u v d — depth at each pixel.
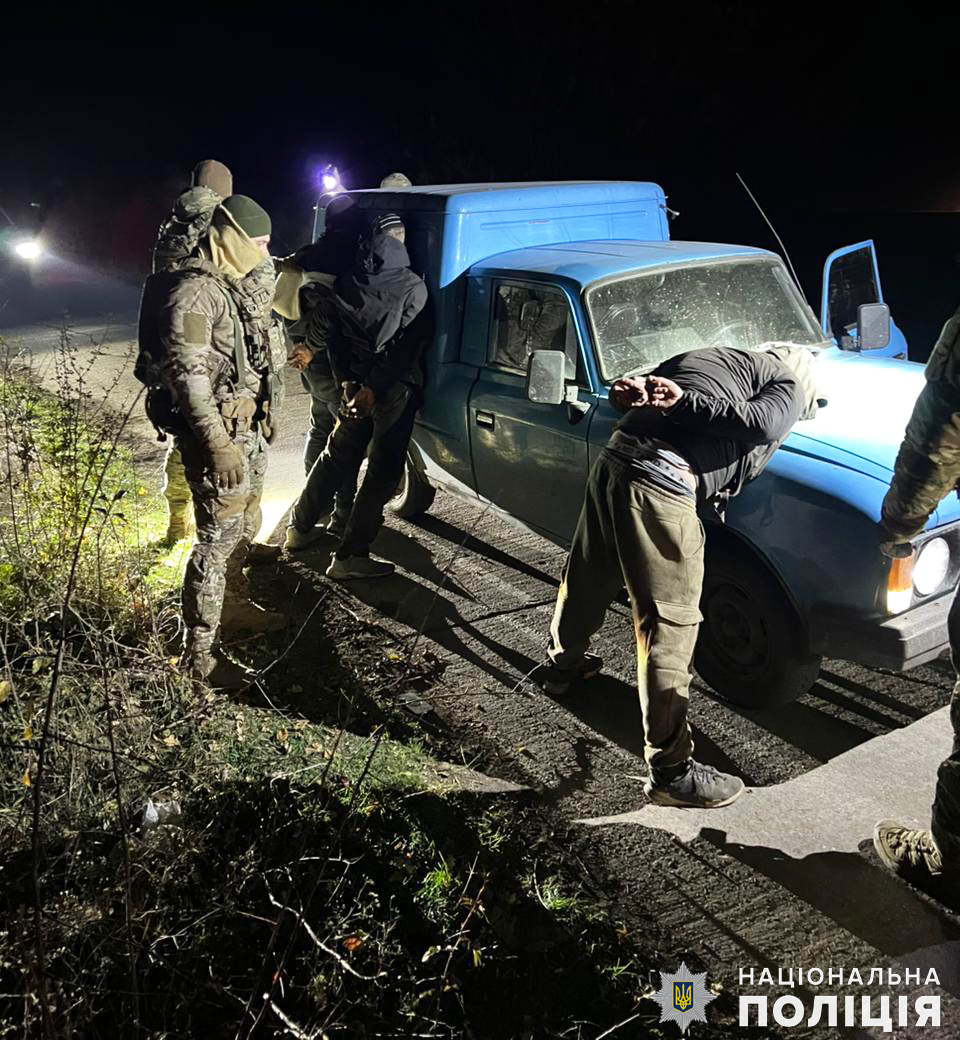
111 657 4.09
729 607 4.24
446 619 5.16
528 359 4.75
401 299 5.18
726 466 3.75
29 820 3.35
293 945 3.02
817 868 3.41
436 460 5.66
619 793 3.83
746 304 5.07
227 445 4.00
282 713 4.25
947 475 3.04
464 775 3.93
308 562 5.86
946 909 3.22
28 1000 2.64
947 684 4.41
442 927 3.15
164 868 3.27
